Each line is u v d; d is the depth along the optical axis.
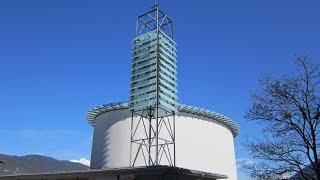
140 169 23.19
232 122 52.66
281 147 20.95
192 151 45.50
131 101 36.16
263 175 20.83
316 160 19.70
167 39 39.62
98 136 49.47
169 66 37.91
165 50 38.50
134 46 39.06
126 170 23.77
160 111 36.03
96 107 49.44
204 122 48.75
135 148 44.03
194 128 47.16
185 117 46.97
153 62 36.47
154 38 38.00
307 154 20.33
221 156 49.28
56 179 29.23
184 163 43.94
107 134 47.81
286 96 21.56
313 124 20.64
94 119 53.31
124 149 44.94
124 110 47.56
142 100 35.34
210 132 48.88
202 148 46.84
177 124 45.81
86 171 25.73
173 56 39.72
